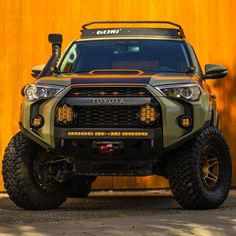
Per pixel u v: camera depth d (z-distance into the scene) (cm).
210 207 843
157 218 732
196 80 848
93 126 796
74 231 628
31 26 1211
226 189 863
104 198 1102
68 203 1002
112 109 796
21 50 1208
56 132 801
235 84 1243
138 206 949
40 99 816
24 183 839
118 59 939
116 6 1225
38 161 858
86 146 798
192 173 816
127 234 610
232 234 619
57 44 978
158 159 842
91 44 970
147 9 1230
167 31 987
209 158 854
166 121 792
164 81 810
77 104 798
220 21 1241
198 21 1238
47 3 1215
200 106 813
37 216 779
